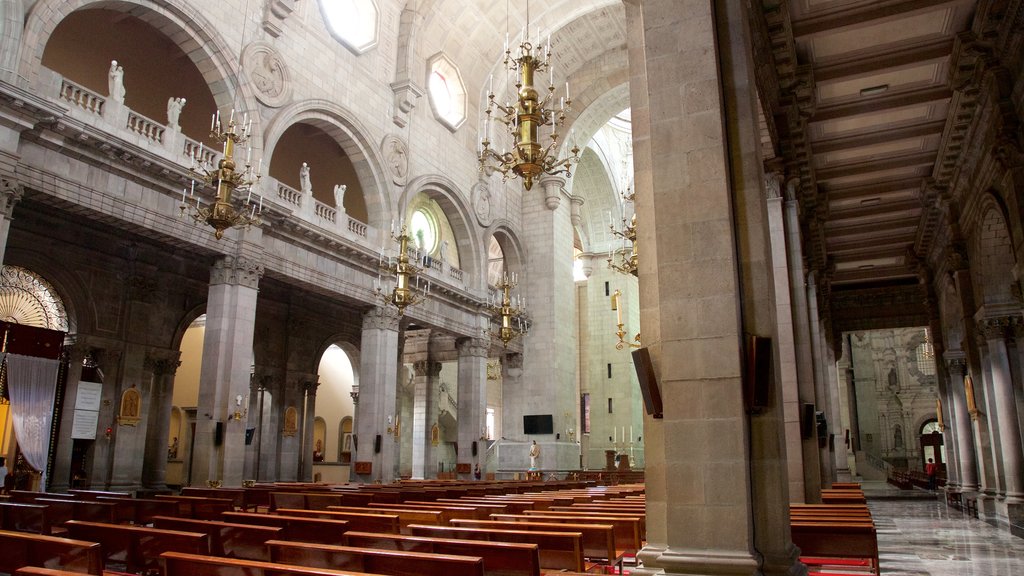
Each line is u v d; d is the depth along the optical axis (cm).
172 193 1648
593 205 4188
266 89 1938
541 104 1183
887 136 1730
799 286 1408
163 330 2200
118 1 1600
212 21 1802
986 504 1816
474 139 2969
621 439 3981
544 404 3122
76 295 1945
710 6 717
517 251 3259
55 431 1864
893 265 2820
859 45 1369
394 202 2402
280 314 2725
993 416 1770
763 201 715
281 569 383
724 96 735
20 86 1334
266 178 1905
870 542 718
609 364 4100
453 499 1166
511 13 2841
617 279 4144
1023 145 1272
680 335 647
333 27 2230
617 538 746
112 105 1557
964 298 1903
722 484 604
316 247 2053
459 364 2870
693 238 663
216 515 930
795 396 1248
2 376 1817
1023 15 1158
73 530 583
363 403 2253
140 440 2080
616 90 3272
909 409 4500
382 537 533
